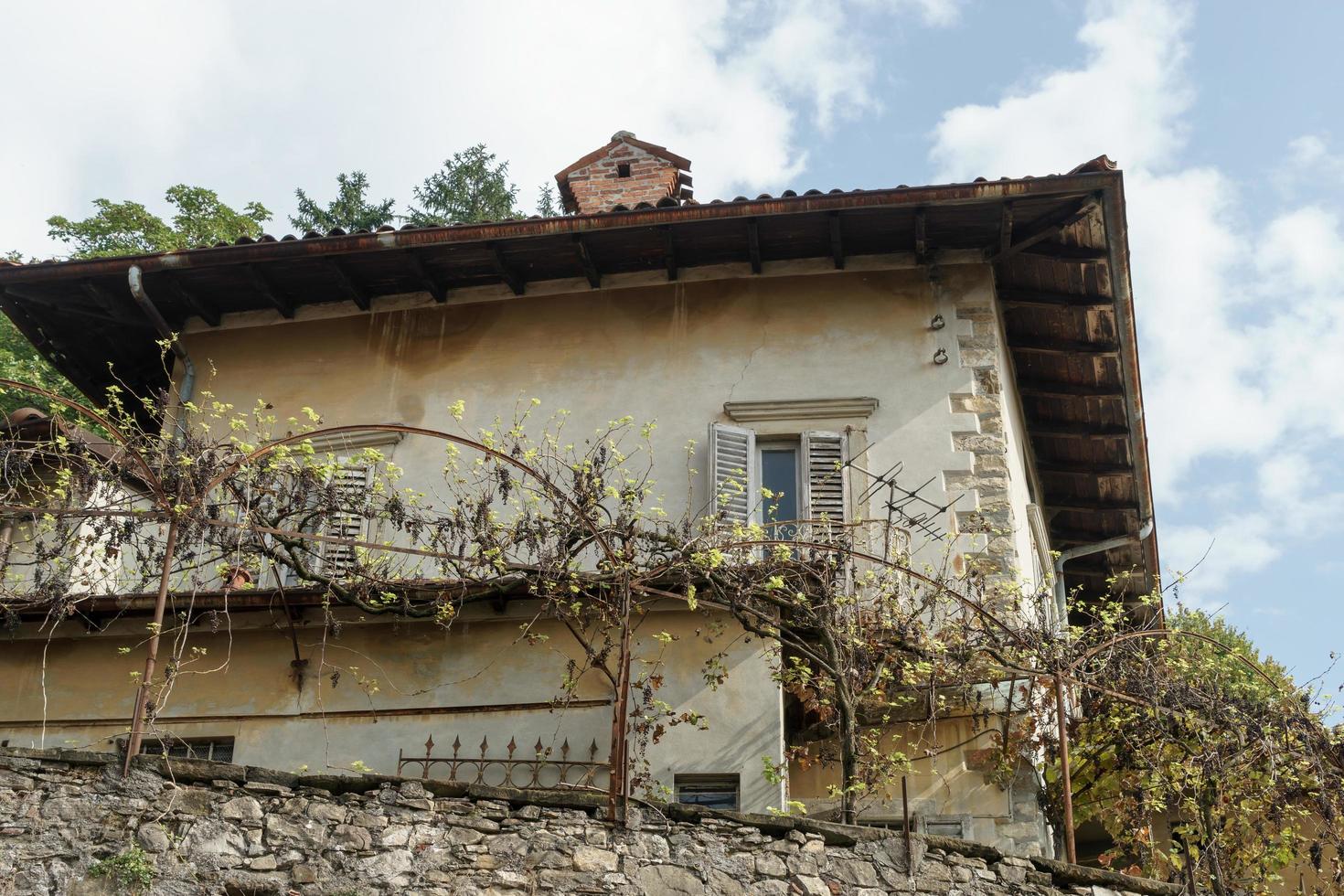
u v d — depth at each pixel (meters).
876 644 10.68
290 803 8.12
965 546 12.84
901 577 11.69
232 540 10.71
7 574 11.52
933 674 10.80
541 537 10.64
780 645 10.84
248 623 11.31
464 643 11.24
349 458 13.73
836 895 8.54
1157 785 10.70
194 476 10.60
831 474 13.25
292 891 7.91
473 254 13.90
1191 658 11.77
